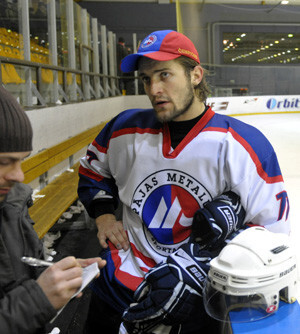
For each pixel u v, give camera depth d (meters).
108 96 11.73
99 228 1.67
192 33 19.50
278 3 19.89
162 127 1.51
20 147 0.81
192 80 1.45
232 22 19.97
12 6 4.91
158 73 1.38
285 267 1.19
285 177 5.66
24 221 1.01
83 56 9.29
